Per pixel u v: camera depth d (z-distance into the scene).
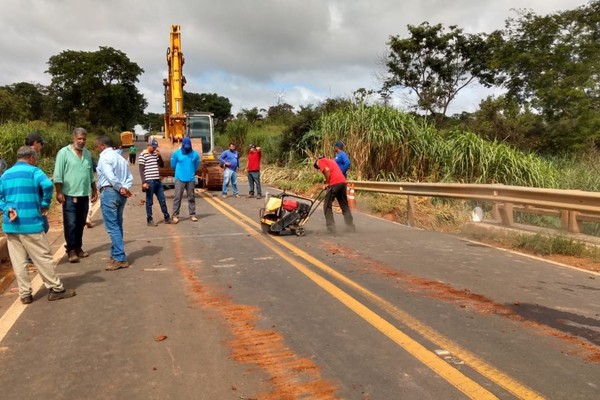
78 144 7.43
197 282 6.26
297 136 26.14
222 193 18.06
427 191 10.91
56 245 8.88
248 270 6.84
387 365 3.84
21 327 4.77
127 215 12.65
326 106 25.80
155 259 7.61
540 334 4.48
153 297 5.66
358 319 4.85
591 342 4.30
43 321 4.93
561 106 25.58
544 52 26.64
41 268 5.54
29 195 5.44
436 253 7.97
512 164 15.70
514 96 28.55
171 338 4.43
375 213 13.49
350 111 18.33
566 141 24.89
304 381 3.59
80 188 7.45
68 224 7.41
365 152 17.36
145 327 4.71
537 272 6.73
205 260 7.50
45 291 5.98
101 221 11.62
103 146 7.11
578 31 25.98
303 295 5.64
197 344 4.29
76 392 3.48
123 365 3.90
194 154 11.53
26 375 3.76
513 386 3.50
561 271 6.81
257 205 14.66
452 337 4.39
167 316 5.01
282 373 3.72
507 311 5.10
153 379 3.65
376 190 12.76
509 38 28.53
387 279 6.31
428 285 6.04
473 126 28.30
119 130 90.38
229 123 37.91
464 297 5.56
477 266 7.07
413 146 17.41
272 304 5.34
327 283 6.11
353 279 6.31
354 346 4.21
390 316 4.93
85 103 83.62
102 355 4.09
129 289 6.00
